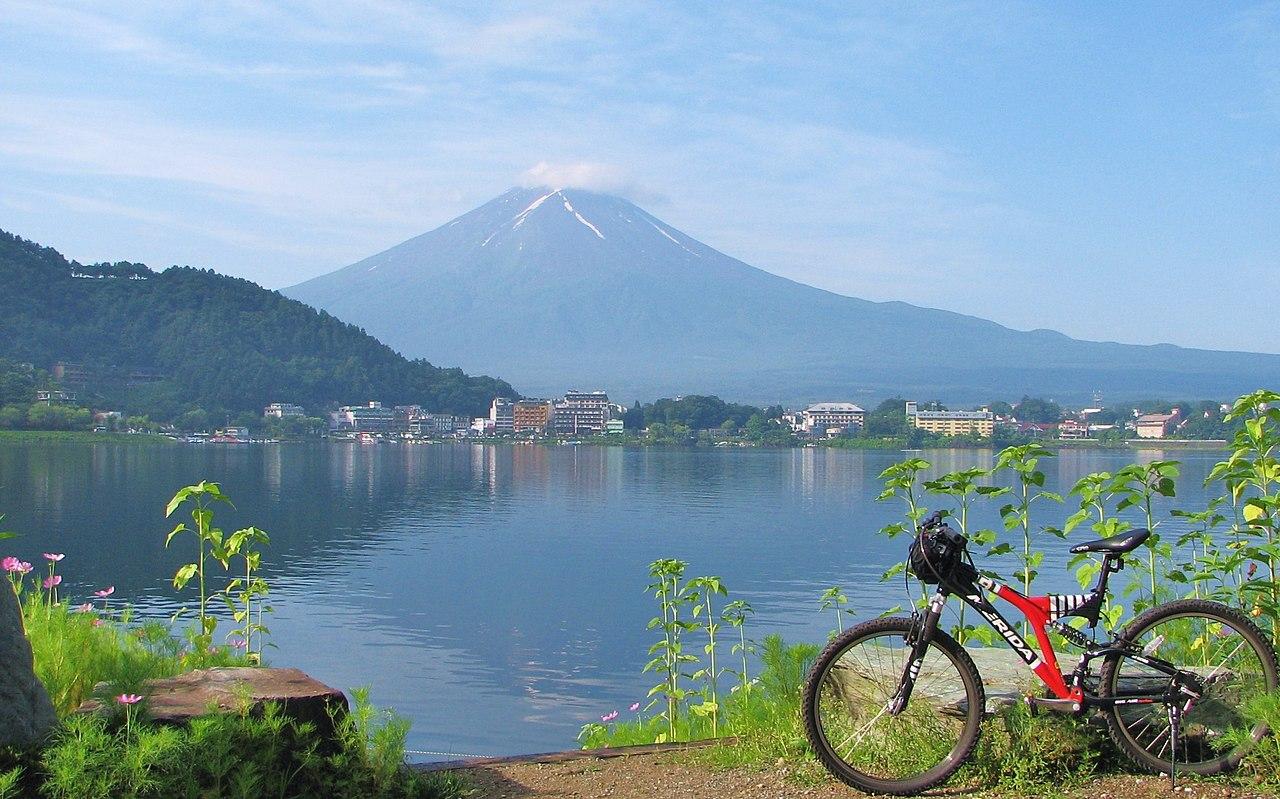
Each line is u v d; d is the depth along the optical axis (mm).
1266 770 5809
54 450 163375
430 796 5855
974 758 5988
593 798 6016
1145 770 5957
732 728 8078
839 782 6074
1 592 5188
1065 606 5988
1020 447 8859
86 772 4836
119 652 6898
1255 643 6062
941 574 5996
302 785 5484
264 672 6199
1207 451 178875
